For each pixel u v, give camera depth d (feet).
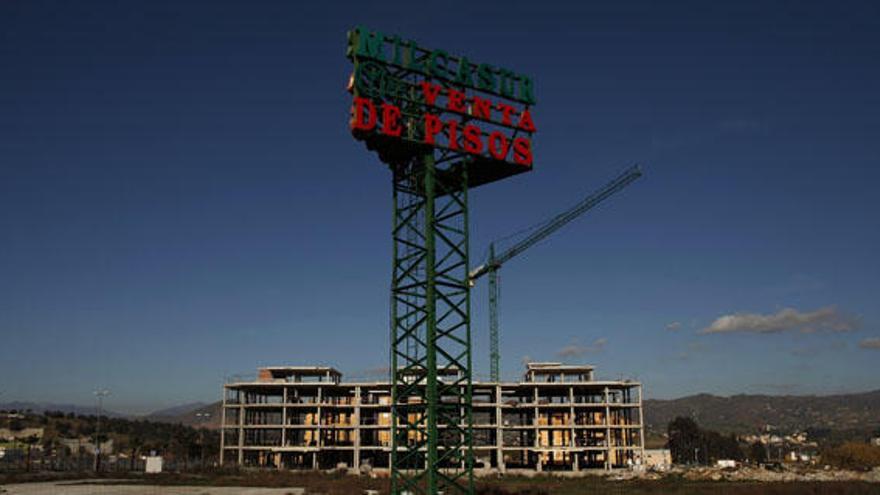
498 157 171.12
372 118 156.04
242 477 351.25
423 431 168.04
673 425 637.71
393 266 167.02
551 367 458.09
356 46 157.99
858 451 527.81
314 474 371.97
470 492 157.79
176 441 632.38
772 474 360.28
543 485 305.73
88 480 322.34
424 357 160.86
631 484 311.27
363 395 453.99
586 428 441.68
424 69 165.07
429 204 162.50
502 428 431.43
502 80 176.45
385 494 247.70
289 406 444.14
